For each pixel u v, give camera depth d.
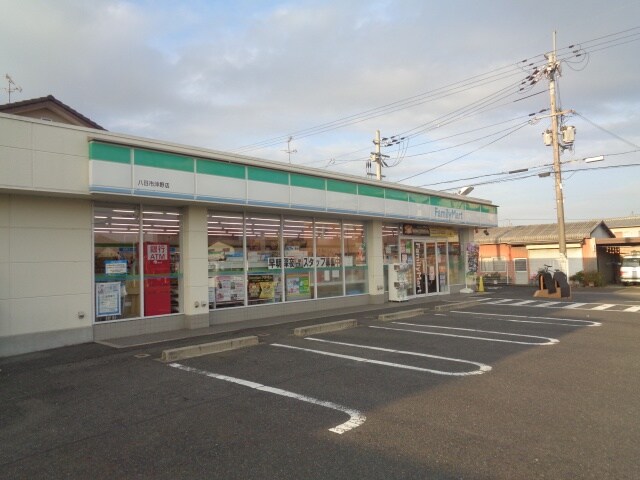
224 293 12.52
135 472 4.02
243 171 11.73
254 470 4.00
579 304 17.52
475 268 23.56
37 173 8.59
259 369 7.49
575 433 4.69
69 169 8.97
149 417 5.36
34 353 8.82
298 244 14.73
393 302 17.73
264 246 13.66
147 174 9.80
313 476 3.88
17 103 14.18
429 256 20.70
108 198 9.85
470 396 5.95
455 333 10.78
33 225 9.13
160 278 11.20
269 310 13.50
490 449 4.34
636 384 6.41
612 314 14.24
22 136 8.44
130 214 10.77
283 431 4.87
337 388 6.39
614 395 5.91
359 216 15.70
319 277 15.34
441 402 5.73
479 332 10.89
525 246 33.34
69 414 5.50
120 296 10.41
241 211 13.03
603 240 30.73
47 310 9.21
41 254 9.20
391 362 7.88
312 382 6.71
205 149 11.05
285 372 7.29
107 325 10.05
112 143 9.30
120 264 10.47
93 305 9.92
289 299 14.27
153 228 11.16
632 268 29.77
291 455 4.29
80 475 3.98
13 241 8.86
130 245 10.70
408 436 4.68
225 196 11.27
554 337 10.09
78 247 9.73
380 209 16.22
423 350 8.84
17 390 6.52
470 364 7.66
